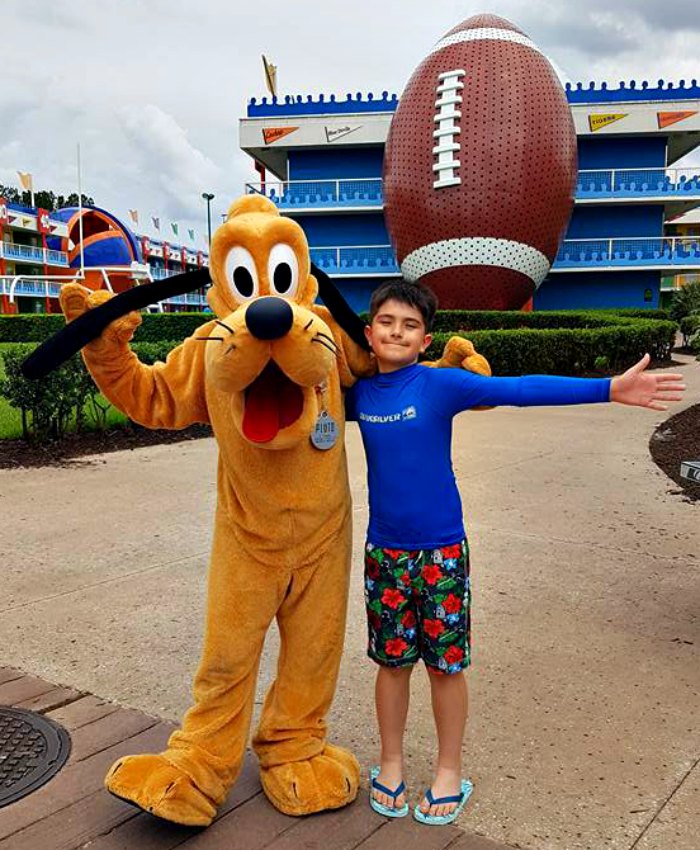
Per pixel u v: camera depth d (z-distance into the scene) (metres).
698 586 4.85
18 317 32.44
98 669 3.71
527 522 6.25
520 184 23.50
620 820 2.64
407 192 24.53
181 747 2.62
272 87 35.91
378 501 2.66
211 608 2.58
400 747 2.75
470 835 2.56
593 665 3.77
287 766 2.70
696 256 32.06
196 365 2.60
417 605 2.66
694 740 3.12
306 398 2.32
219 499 2.61
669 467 8.36
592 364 17.72
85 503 6.86
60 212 62.72
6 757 2.96
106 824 2.59
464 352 2.80
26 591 4.73
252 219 2.46
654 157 33.28
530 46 24.48
